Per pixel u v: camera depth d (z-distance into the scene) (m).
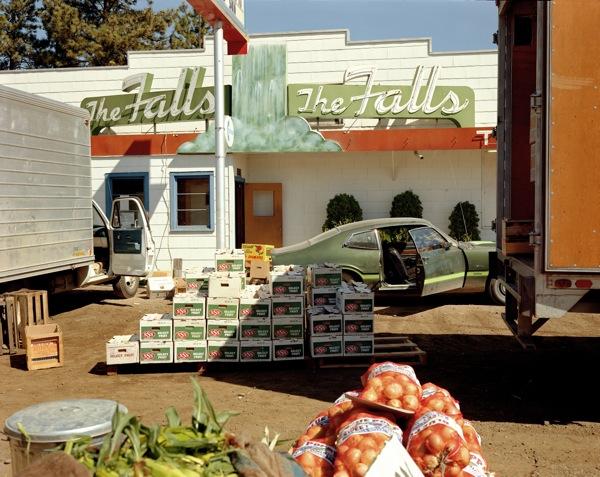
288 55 16.62
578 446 5.30
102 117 16.41
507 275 6.86
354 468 2.89
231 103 15.88
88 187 12.25
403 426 3.31
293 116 15.65
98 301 13.30
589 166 5.29
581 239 5.32
